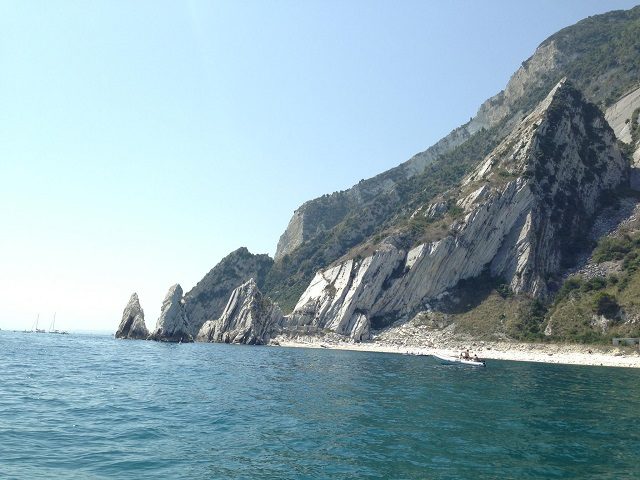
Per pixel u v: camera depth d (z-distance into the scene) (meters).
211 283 180.62
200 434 22.58
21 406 27.91
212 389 37.91
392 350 95.50
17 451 18.58
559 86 136.38
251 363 63.00
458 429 24.41
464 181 143.50
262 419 26.38
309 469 17.52
